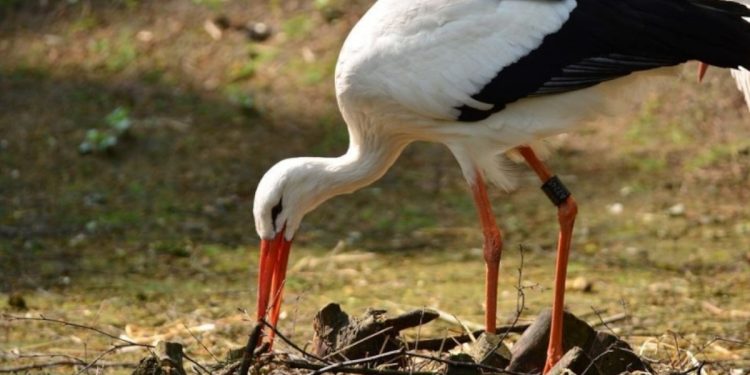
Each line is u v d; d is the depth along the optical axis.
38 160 15.86
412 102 9.38
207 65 18.14
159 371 8.35
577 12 9.13
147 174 15.60
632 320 11.31
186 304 11.95
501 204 14.91
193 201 14.92
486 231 9.52
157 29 18.84
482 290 12.34
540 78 9.14
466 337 9.43
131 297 12.11
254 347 8.13
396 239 13.98
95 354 10.44
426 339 9.56
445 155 16.41
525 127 9.32
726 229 13.94
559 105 9.27
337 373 8.47
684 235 13.80
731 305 11.80
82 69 18.19
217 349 10.59
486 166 9.52
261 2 19.16
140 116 16.97
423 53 9.29
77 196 14.96
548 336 9.12
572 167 15.75
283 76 17.78
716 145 15.93
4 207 14.59
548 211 14.68
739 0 9.79
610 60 9.04
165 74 18.00
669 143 16.08
